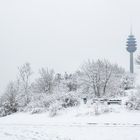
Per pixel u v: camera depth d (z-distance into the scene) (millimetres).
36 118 21969
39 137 12805
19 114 25578
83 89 32438
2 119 23438
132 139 12703
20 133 13789
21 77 36312
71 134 14156
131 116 19016
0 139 11664
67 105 25062
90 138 13258
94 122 17797
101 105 22672
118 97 29609
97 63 32531
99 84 31438
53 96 27172
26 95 31047
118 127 15539
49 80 37375
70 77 38938
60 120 19828
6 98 30906
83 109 22781
